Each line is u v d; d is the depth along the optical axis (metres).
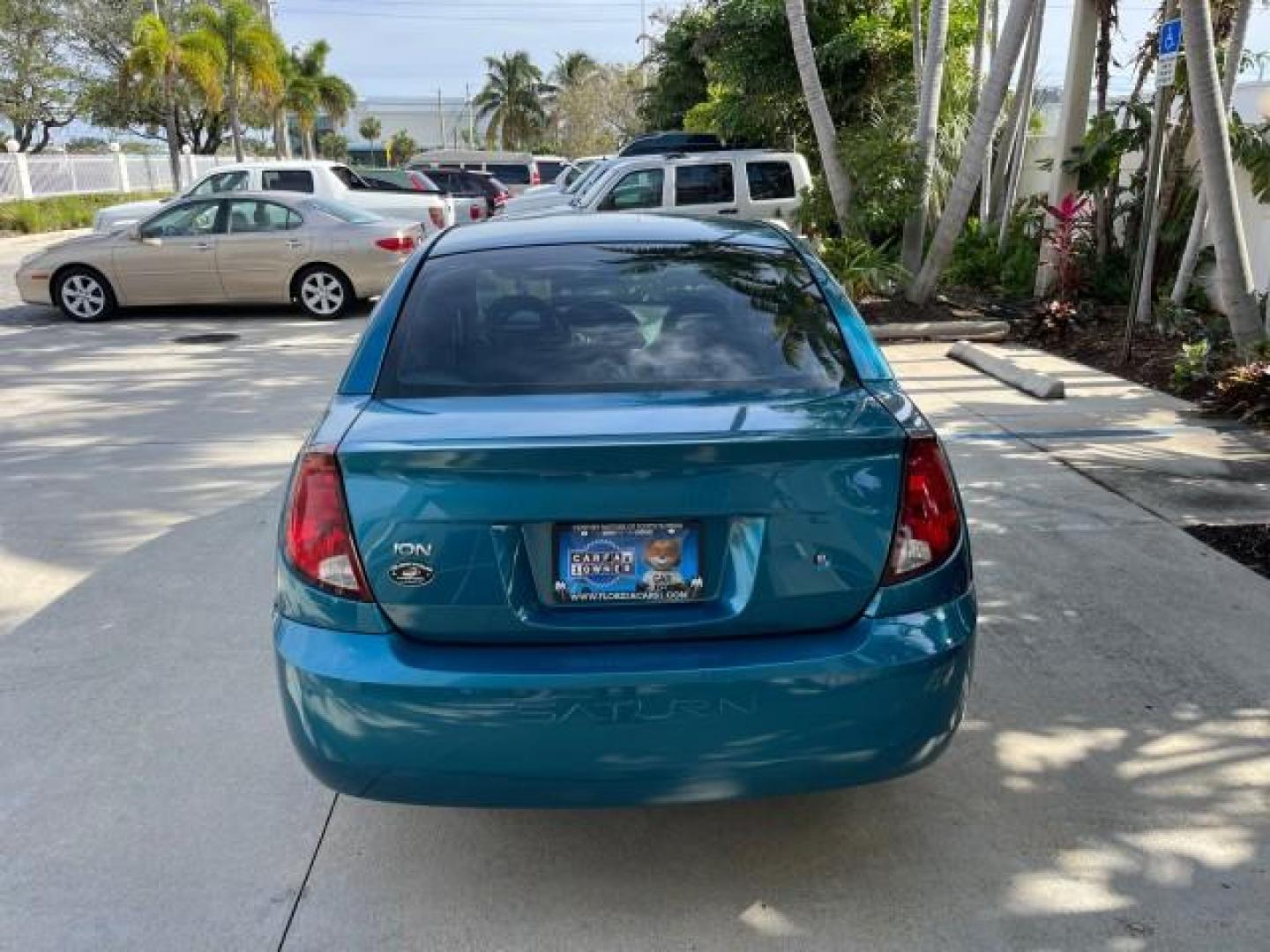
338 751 2.36
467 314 3.05
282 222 12.07
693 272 3.26
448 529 2.31
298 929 2.54
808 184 13.18
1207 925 2.50
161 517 5.38
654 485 2.30
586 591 2.34
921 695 2.37
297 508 2.43
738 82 16.77
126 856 2.81
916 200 11.19
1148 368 8.25
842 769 2.37
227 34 35.16
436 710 2.29
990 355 8.65
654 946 2.48
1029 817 2.91
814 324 3.05
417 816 2.97
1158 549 4.70
